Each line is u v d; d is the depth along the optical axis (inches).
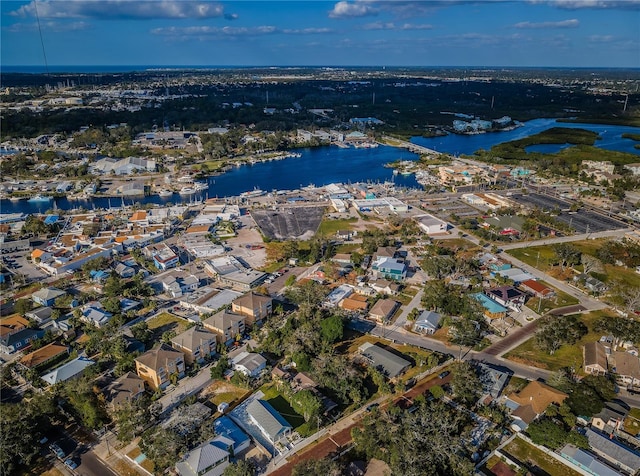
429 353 5556.1
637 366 5054.1
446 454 3769.7
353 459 4005.9
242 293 6894.7
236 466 3737.7
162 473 3858.3
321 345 5398.6
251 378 5032.0
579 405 4384.8
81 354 5516.7
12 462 3863.2
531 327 6112.2
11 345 5546.3
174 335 5689.0
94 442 4227.4
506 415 4471.0
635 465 3831.2
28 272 7741.1
